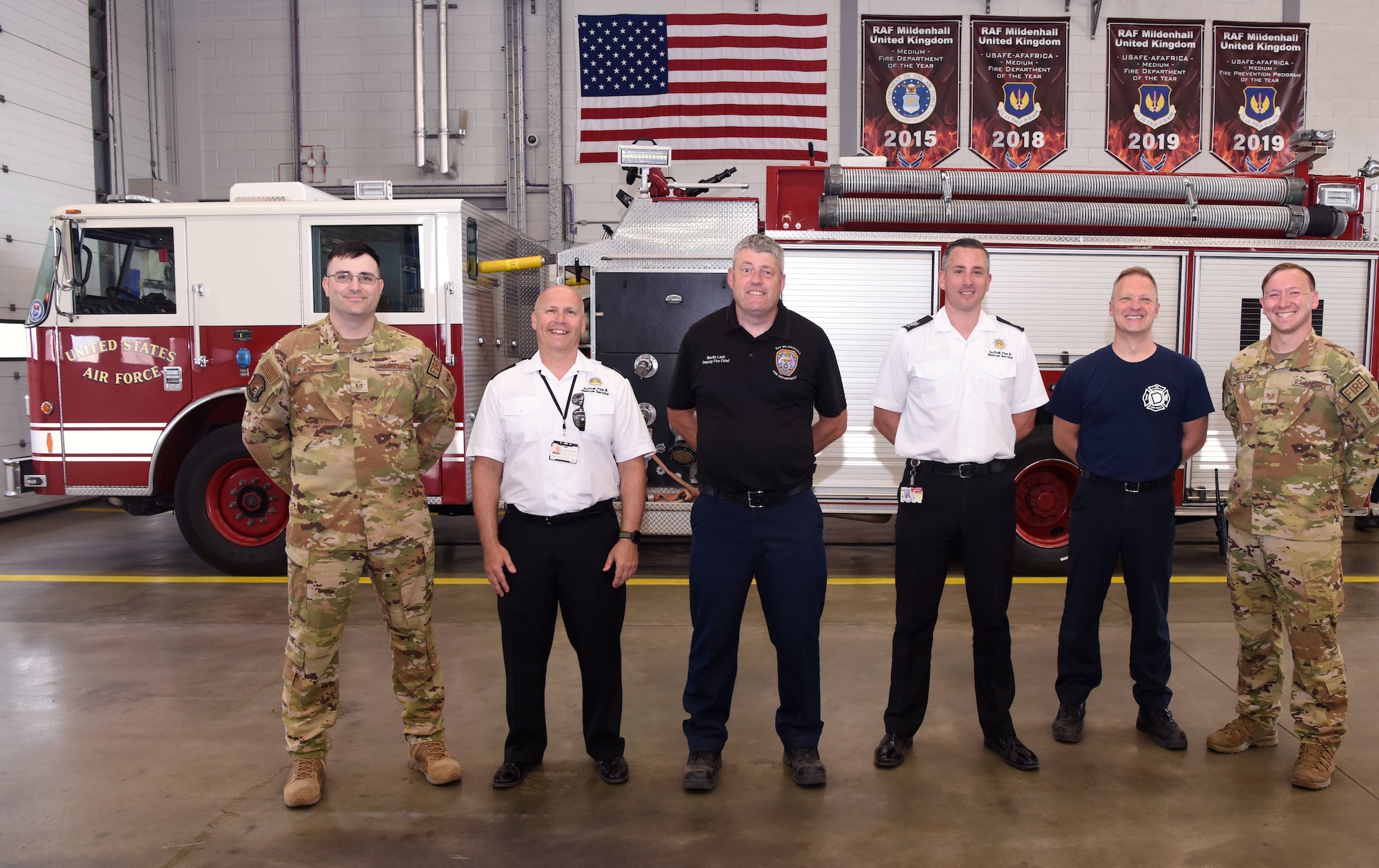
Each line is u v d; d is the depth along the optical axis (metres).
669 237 4.88
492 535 2.56
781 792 2.63
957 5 8.88
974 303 2.72
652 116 8.66
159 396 5.00
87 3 7.96
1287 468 2.64
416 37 8.81
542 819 2.48
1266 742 2.91
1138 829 2.41
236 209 4.92
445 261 4.88
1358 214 5.05
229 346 4.95
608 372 2.65
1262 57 8.84
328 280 2.46
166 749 2.92
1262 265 5.01
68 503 8.02
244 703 3.31
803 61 8.61
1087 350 5.02
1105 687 3.47
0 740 2.99
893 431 2.90
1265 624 2.80
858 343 4.97
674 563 5.66
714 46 8.60
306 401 2.45
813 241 4.92
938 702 3.33
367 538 2.48
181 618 4.42
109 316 4.99
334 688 2.60
